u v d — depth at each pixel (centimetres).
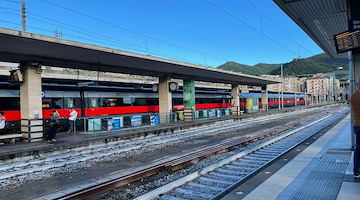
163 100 2588
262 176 752
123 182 749
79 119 1878
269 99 5638
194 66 2311
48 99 1978
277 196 546
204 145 1427
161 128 2033
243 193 620
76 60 1769
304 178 656
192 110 2833
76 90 2167
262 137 1625
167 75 2562
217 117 3234
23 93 1563
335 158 845
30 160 1159
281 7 996
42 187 764
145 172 824
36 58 1560
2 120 1525
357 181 605
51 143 1391
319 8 1009
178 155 1162
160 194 639
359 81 618
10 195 704
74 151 1370
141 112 2727
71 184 784
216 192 654
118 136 1653
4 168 984
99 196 665
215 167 872
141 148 1355
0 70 2127
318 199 518
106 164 1031
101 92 2352
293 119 3191
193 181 742
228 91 4238
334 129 1748
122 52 1656
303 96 8306
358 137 615
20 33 1195
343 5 975
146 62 1966
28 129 1498
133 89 2670
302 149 1152
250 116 3559
